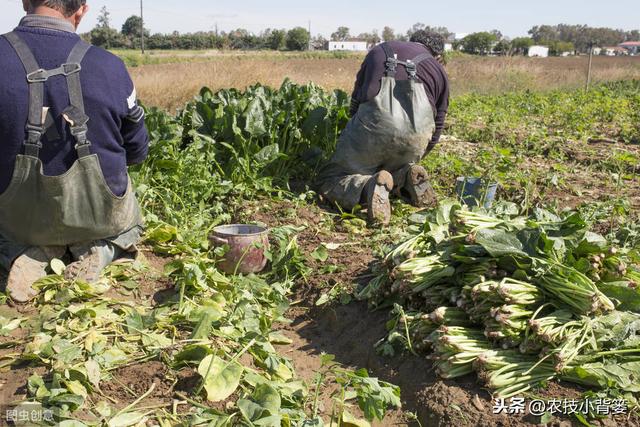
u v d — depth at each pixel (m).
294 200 5.49
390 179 5.13
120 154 3.73
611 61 41.72
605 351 2.93
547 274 3.11
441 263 3.46
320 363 3.49
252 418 2.63
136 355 3.15
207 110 6.06
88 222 3.69
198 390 2.85
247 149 5.76
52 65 3.41
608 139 9.84
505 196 6.07
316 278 4.24
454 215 3.57
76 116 3.43
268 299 3.96
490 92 20.12
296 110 6.36
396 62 5.26
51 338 3.22
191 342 3.18
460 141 9.45
